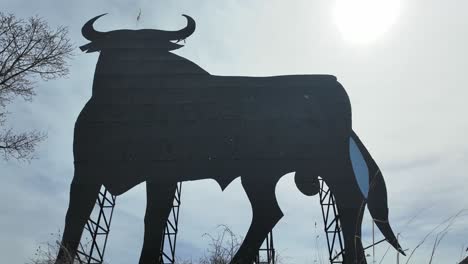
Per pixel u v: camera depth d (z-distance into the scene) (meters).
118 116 11.34
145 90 11.57
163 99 11.48
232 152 10.95
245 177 10.76
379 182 10.89
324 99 11.38
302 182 10.89
